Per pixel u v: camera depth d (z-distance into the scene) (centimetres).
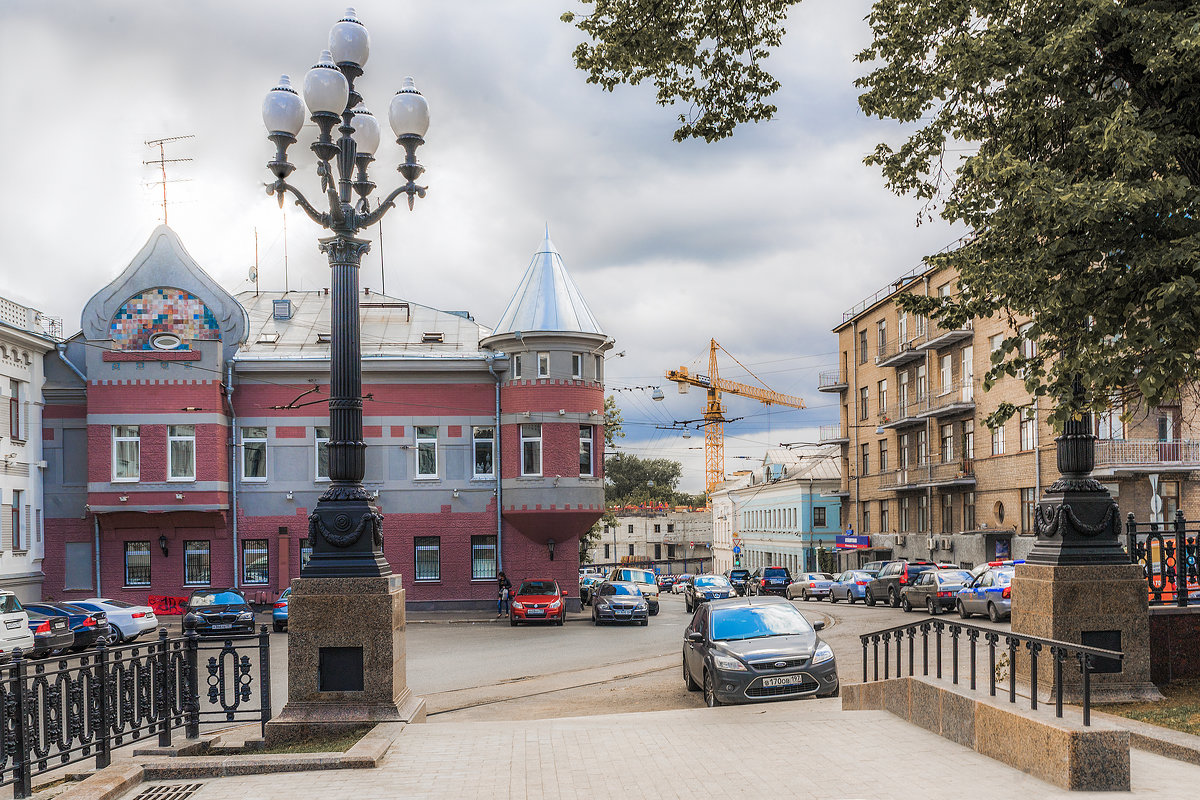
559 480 3638
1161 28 873
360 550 1010
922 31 1100
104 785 714
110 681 847
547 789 704
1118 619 955
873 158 1241
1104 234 861
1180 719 844
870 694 1055
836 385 6234
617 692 1678
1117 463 3344
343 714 977
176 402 3469
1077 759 642
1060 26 935
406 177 1119
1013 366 996
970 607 2683
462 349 3881
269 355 3678
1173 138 866
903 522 5359
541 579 3569
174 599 3506
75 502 3528
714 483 11725
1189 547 1070
